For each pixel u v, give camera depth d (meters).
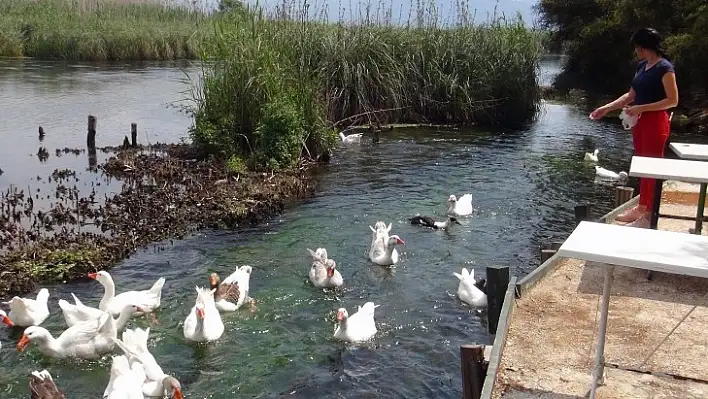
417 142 24.03
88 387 7.88
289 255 12.18
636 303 6.64
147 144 22.30
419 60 28.02
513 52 29.03
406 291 10.77
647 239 4.63
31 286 10.38
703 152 8.24
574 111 33.81
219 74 19.70
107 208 14.29
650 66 8.72
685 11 34.09
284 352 8.72
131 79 38.97
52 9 52.56
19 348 8.26
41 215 13.65
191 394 7.70
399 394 7.70
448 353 8.70
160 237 12.72
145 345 8.10
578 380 5.23
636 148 9.04
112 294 9.55
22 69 41.88
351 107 26.33
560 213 15.22
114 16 53.50
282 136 18.72
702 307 6.54
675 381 5.21
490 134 26.25
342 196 16.36
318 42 25.59
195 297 10.27
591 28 40.50
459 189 17.30
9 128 24.56
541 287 7.10
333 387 7.86
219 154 19.27
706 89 33.12
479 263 11.99
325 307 10.12
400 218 14.62
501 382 5.23
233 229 13.52
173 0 57.16
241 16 21.16
